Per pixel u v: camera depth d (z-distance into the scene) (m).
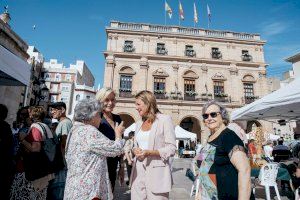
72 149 2.82
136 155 3.15
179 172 13.43
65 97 56.19
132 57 29.36
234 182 2.22
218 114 2.71
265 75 31.09
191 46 30.89
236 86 30.30
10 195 3.94
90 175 2.71
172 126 3.45
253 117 8.52
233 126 5.84
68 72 58.56
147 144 3.43
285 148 10.05
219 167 2.35
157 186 3.13
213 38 31.09
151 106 3.53
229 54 31.20
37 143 3.91
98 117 3.13
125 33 29.88
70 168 2.77
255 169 6.83
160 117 3.50
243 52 31.75
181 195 7.22
